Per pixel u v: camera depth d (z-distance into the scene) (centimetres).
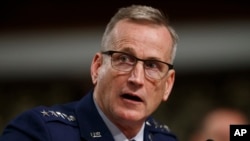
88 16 1259
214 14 1223
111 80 500
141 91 495
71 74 1205
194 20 1227
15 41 1260
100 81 516
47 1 1277
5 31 1283
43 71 1216
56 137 491
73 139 504
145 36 501
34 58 1221
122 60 500
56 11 1273
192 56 1193
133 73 494
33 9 1288
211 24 1216
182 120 1215
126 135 527
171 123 1217
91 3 1259
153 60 502
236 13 1216
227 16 1219
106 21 1252
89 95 543
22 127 494
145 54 497
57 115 516
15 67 1223
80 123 519
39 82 1230
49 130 492
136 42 498
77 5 1270
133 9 517
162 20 518
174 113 1221
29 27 1286
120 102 496
